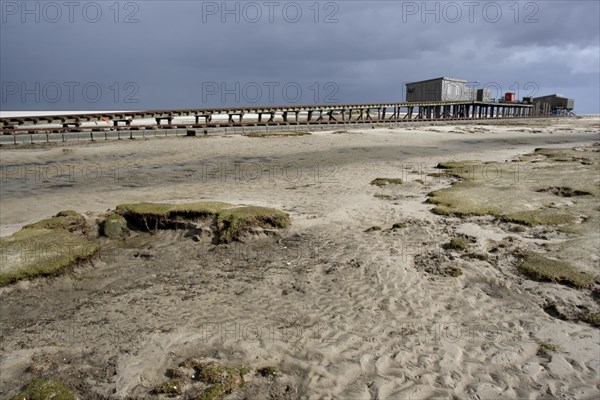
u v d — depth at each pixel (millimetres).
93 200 11492
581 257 6980
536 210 9672
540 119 52438
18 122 24984
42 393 3885
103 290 6203
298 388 4078
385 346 4754
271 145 22266
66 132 23359
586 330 5113
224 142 22969
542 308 5633
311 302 5770
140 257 7469
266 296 5949
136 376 4246
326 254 7395
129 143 22281
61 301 5875
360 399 3938
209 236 8180
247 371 4285
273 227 8453
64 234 7684
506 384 4156
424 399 3949
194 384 4102
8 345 4793
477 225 8844
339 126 32562
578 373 4316
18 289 6043
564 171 14469
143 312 5531
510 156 19641
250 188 12836
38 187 13062
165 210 8773
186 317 5395
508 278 6453
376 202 10828
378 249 7570
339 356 4562
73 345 4781
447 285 6238
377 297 5891
